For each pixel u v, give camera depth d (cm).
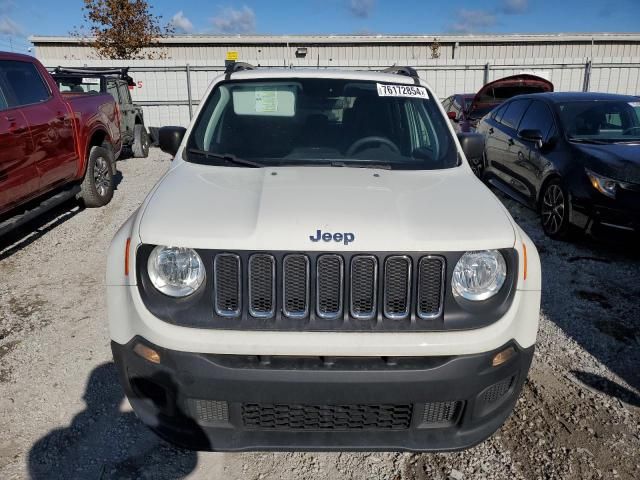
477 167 853
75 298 445
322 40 2792
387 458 267
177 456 266
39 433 280
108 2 2347
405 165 303
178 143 337
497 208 247
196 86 1864
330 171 283
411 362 211
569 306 430
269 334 207
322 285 211
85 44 2719
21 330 388
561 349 364
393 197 245
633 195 506
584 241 589
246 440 219
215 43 2761
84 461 261
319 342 205
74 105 659
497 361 217
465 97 1398
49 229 638
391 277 213
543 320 405
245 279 210
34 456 263
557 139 618
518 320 222
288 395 208
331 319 211
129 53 2438
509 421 292
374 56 2838
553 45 2917
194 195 247
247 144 315
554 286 469
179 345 206
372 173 283
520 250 224
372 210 229
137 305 215
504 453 268
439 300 214
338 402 210
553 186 594
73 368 339
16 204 523
